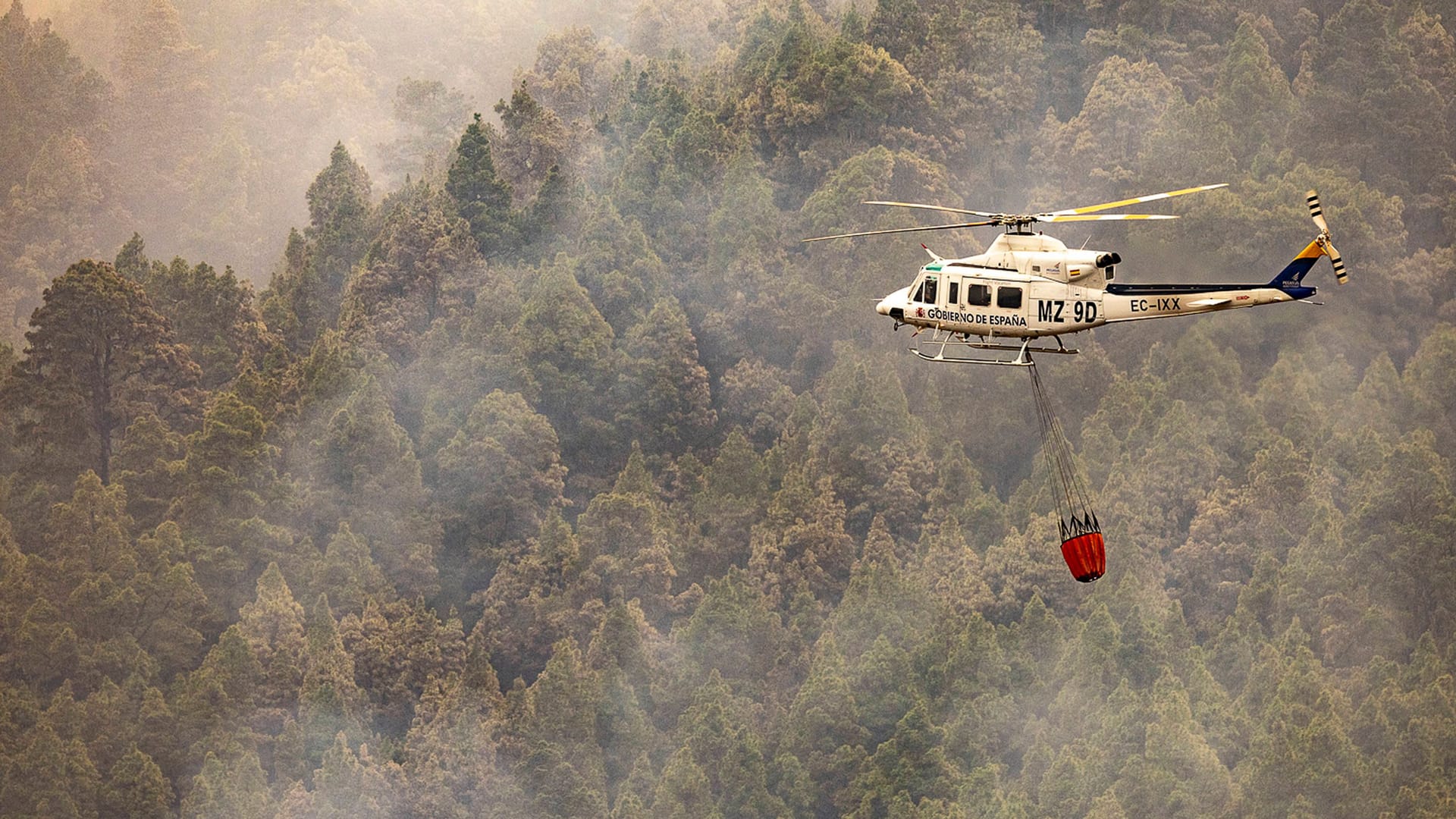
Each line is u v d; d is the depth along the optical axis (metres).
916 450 169.88
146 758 134.12
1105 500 156.75
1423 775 124.75
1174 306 72.62
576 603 158.88
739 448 174.00
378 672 147.75
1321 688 130.38
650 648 149.12
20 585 149.75
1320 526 148.88
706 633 147.75
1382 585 144.88
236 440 164.62
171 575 149.62
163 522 159.50
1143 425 165.62
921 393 179.25
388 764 134.88
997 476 176.62
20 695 138.50
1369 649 139.12
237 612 155.25
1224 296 72.31
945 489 166.50
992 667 139.25
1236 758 128.88
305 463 170.00
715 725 137.88
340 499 165.38
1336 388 172.75
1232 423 166.25
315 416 174.62
